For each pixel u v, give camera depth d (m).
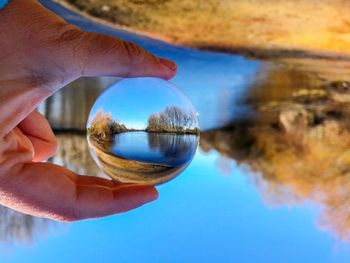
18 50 0.25
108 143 0.28
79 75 0.27
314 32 0.85
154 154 0.28
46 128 0.36
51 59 0.26
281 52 0.91
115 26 0.83
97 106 0.29
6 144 0.28
